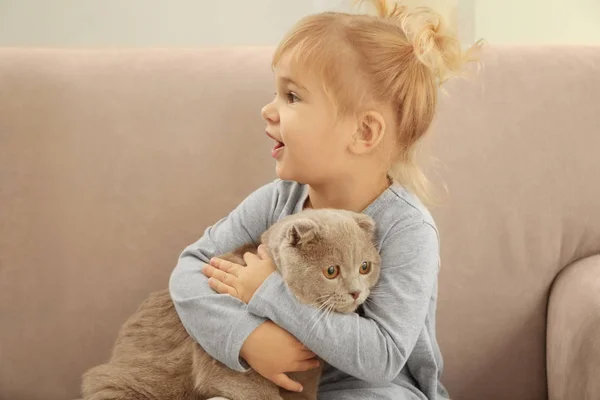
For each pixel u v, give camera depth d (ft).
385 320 3.76
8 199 4.87
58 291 4.88
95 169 4.92
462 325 4.89
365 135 4.02
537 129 4.91
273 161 4.94
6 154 4.88
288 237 3.56
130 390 3.82
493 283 4.88
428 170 4.86
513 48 5.09
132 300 4.91
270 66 5.03
